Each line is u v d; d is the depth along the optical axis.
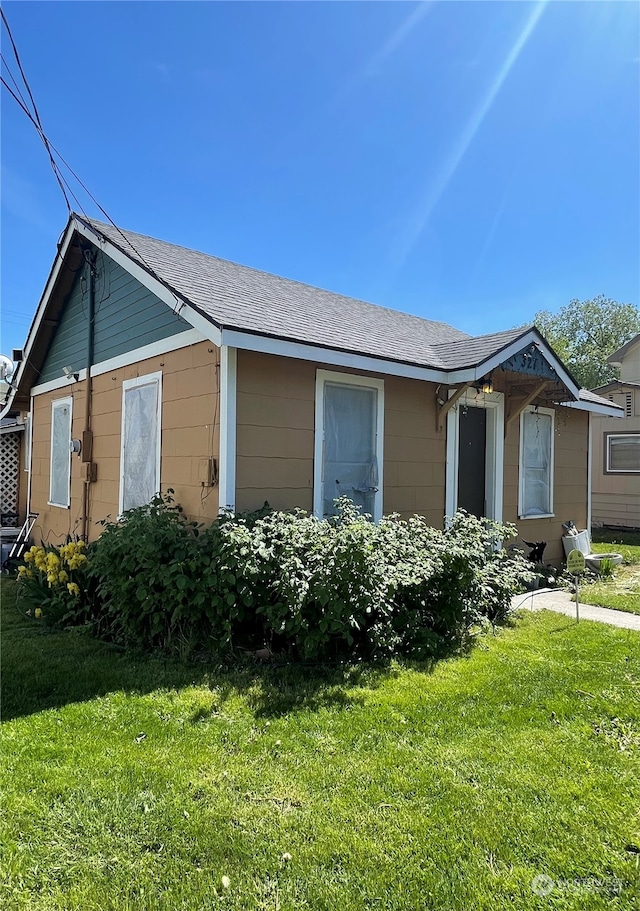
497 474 7.54
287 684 3.78
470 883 2.01
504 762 2.79
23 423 10.76
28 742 2.98
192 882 2.01
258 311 5.33
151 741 2.99
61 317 8.67
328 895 1.96
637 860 2.12
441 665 4.17
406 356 5.91
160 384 5.96
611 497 14.00
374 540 4.38
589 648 4.57
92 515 7.45
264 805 2.44
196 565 4.23
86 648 4.59
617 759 2.83
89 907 1.91
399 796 2.51
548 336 35.59
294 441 5.36
